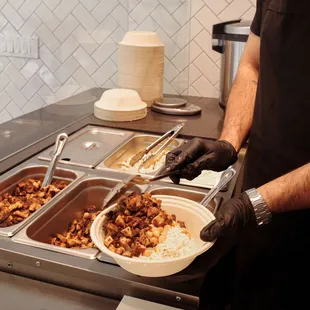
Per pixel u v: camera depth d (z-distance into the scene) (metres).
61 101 2.04
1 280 0.87
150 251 0.78
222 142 0.98
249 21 1.85
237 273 1.17
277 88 1.03
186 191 1.15
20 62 2.31
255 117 1.12
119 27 2.13
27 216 1.05
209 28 2.03
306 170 0.80
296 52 0.98
